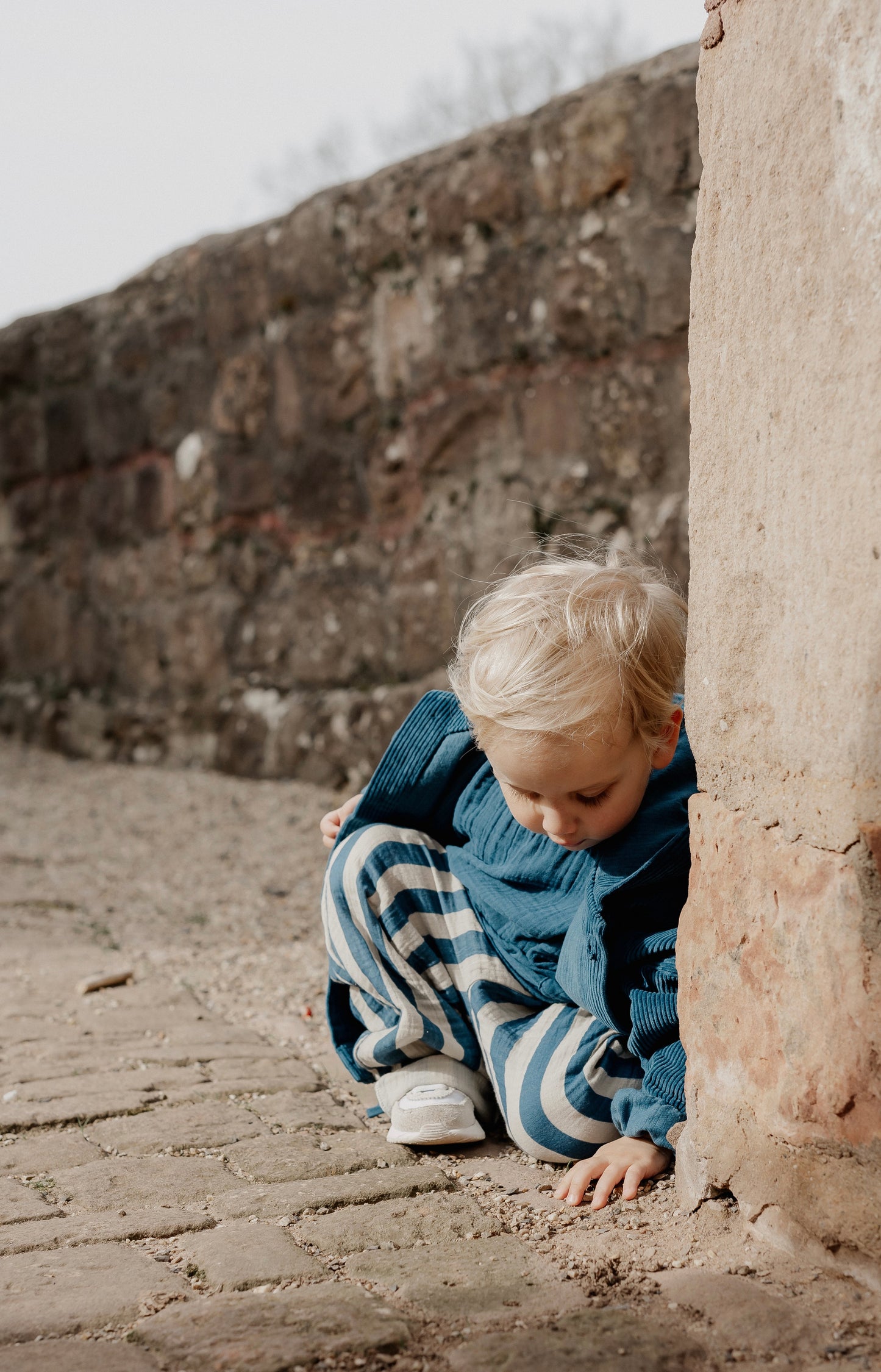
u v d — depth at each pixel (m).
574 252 4.46
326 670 5.55
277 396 5.67
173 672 6.35
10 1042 2.50
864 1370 1.23
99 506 6.79
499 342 4.71
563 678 1.63
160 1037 2.54
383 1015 2.03
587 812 1.72
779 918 1.46
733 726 1.55
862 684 1.34
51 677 7.24
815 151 1.39
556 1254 1.54
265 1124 2.03
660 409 4.29
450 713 2.07
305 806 5.27
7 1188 1.78
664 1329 1.33
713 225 1.58
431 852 2.08
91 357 6.74
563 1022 1.88
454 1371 1.26
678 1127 1.69
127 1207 1.70
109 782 6.12
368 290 5.21
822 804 1.40
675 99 4.13
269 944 3.35
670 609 1.77
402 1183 1.77
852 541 1.35
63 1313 1.38
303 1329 1.33
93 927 3.55
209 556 6.12
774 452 1.46
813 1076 1.41
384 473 5.22
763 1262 1.46
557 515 4.59
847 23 1.34
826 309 1.38
